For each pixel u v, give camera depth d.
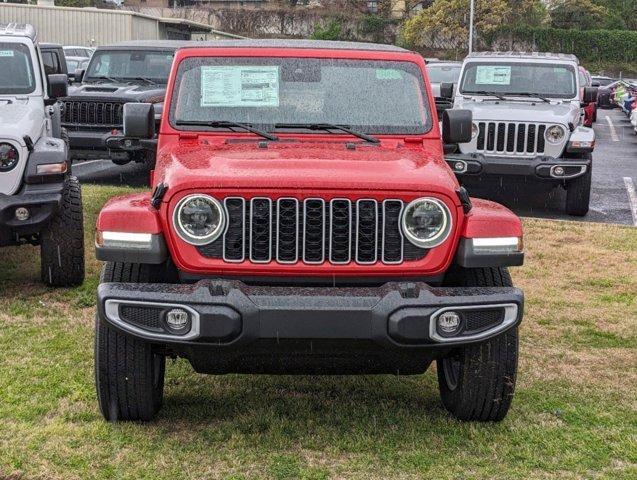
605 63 72.31
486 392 4.82
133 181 13.85
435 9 68.81
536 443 4.83
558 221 11.44
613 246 10.03
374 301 4.30
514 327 4.52
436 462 4.57
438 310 4.32
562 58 13.19
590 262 9.24
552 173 11.54
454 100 12.89
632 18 78.44
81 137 12.56
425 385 5.71
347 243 4.49
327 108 5.48
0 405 5.18
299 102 5.49
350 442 4.78
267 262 4.48
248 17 71.19
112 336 4.67
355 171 4.56
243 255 4.47
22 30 8.73
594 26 75.19
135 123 5.43
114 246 4.49
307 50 5.61
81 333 6.53
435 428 4.97
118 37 36.75
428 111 5.50
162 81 13.97
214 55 5.56
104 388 4.76
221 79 5.51
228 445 4.72
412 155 5.06
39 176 7.07
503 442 4.82
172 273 4.89
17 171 7.04
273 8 72.25
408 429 4.96
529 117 11.66
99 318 4.65
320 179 4.43
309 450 4.70
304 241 4.47
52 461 4.49
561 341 6.69
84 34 36.84
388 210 4.50
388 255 4.52
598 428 5.06
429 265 4.53
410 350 4.40
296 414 5.17
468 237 4.52
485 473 4.47
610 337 6.82
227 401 5.36
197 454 4.61
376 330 4.29
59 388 5.45
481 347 4.75
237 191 4.43
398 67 5.62
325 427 4.98
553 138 11.64
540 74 13.00
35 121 7.58
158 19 39.03
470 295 4.41
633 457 4.69
